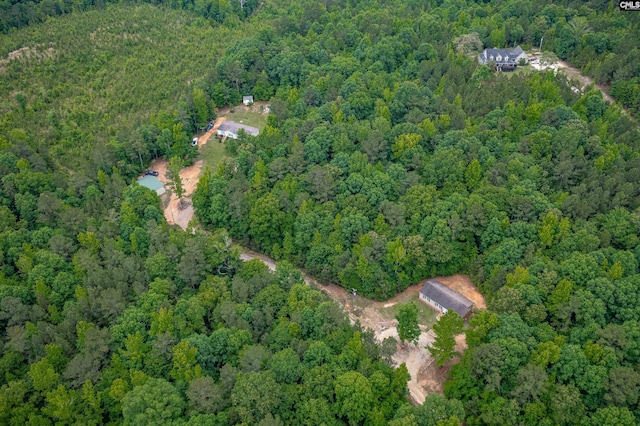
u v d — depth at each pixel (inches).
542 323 4719.5
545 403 4141.2
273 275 5506.9
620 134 7135.8
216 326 5000.0
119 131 7657.5
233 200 6387.8
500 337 4495.6
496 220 5585.6
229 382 4345.5
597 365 4227.4
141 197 6589.6
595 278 4886.8
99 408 4288.9
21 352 4736.7
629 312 4611.2
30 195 6363.2
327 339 4712.1
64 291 5329.7
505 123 7081.7
